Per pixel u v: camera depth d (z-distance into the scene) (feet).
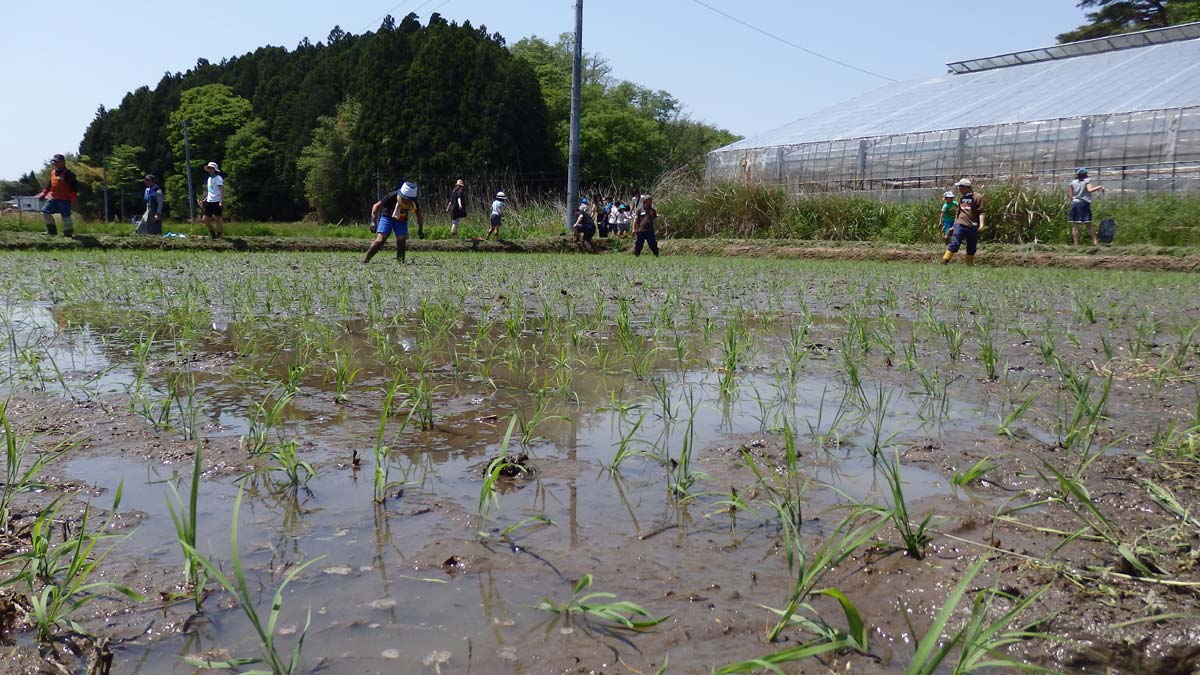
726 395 13.98
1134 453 10.54
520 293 30.63
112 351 17.46
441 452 10.63
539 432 11.63
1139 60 91.66
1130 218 62.49
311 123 186.29
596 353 18.03
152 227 69.67
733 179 82.38
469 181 141.18
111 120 259.39
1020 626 6.18
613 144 195.42
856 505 8.22
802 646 5.83
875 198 83.71
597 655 5.81
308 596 6.66
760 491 9.18
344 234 89.71
